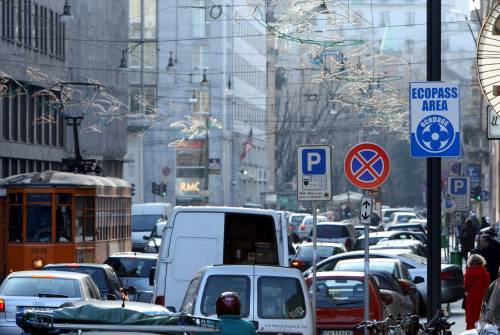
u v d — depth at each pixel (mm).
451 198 100062
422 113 40812
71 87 154250
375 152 45781
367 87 116250
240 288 38188
